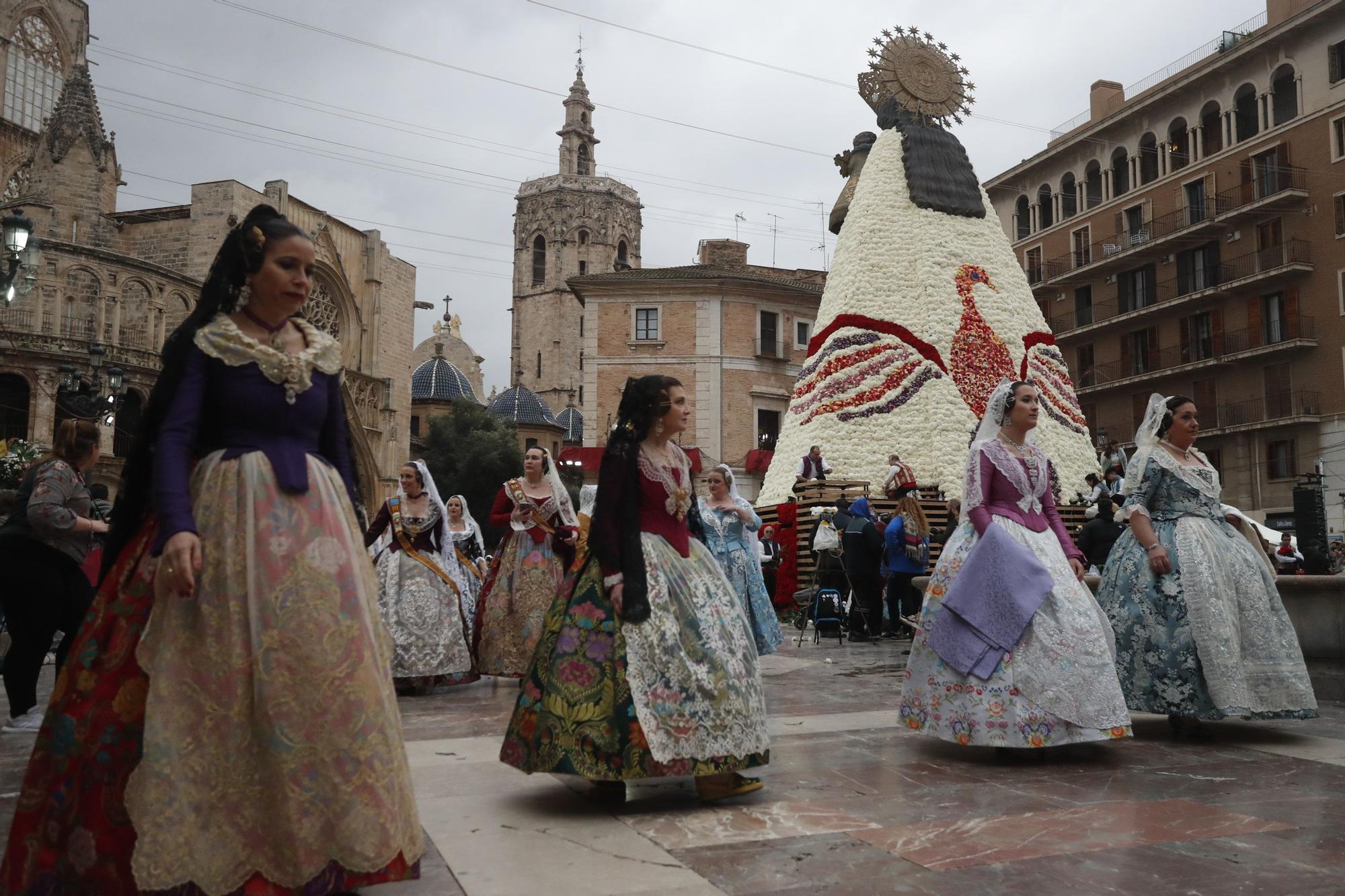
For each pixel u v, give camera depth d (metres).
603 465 3.95
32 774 2.44
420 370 66.94
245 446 2.65
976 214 21.39
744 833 3.35
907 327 20.14
